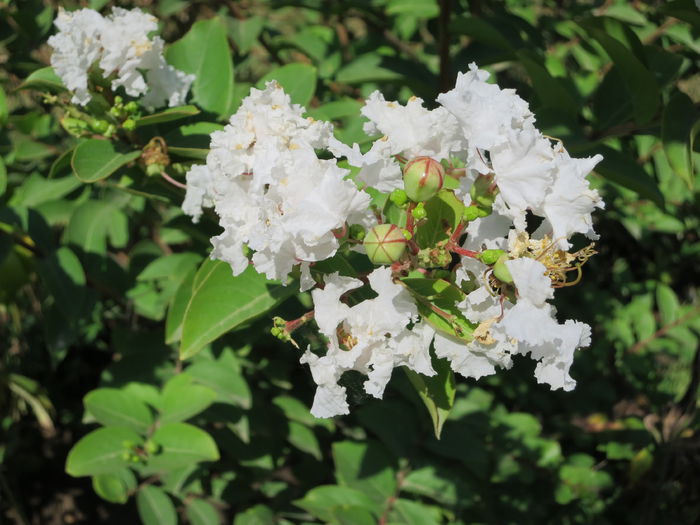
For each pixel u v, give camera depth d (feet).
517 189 1.23
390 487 1.79
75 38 1.48
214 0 2.10
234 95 1.69
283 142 1.34
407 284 1.28
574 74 2.08
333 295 1.26
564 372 1.25
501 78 2.41
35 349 2.66
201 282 1.43
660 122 1.66
